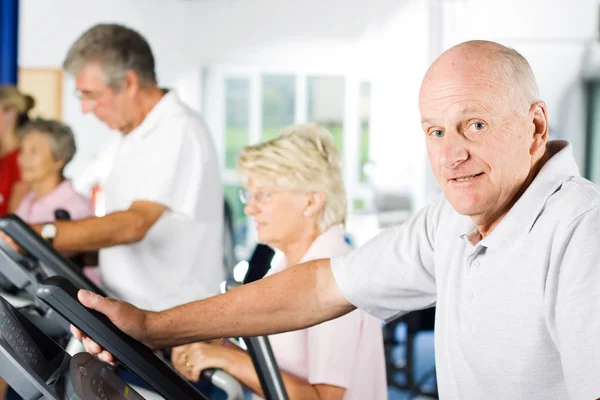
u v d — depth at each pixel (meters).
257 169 2.12
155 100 3.16
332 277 1.84
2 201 5.27
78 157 9.17
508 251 1.46
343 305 1.84
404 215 8.33
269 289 1.83
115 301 1.68
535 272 1.42
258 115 9.74
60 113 9.13
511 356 1.47
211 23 9.81
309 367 1.99
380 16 9.04
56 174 4.26
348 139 9.38
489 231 1.53
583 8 7.57
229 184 9.83
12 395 3.28
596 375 1.27
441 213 1.71
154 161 3.07
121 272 3.12
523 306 1.44
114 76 3.04
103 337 1.58
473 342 1.53
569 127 7.65
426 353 6.40
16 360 1.22
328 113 9.48
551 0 7.58
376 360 2.04
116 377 1.51
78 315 1.57
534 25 7.79
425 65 8.79
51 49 9.09
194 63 9.91
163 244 3.10
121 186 3.13
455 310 1.58
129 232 2.93
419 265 1.75
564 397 1.43
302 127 2.16
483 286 1.50
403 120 9.01
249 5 9.67
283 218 2.14
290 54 9.55
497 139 1.43
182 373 2.03
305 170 2.10
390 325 5.09
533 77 1.48
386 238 1.82
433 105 1.45
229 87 9.87
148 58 3.12
